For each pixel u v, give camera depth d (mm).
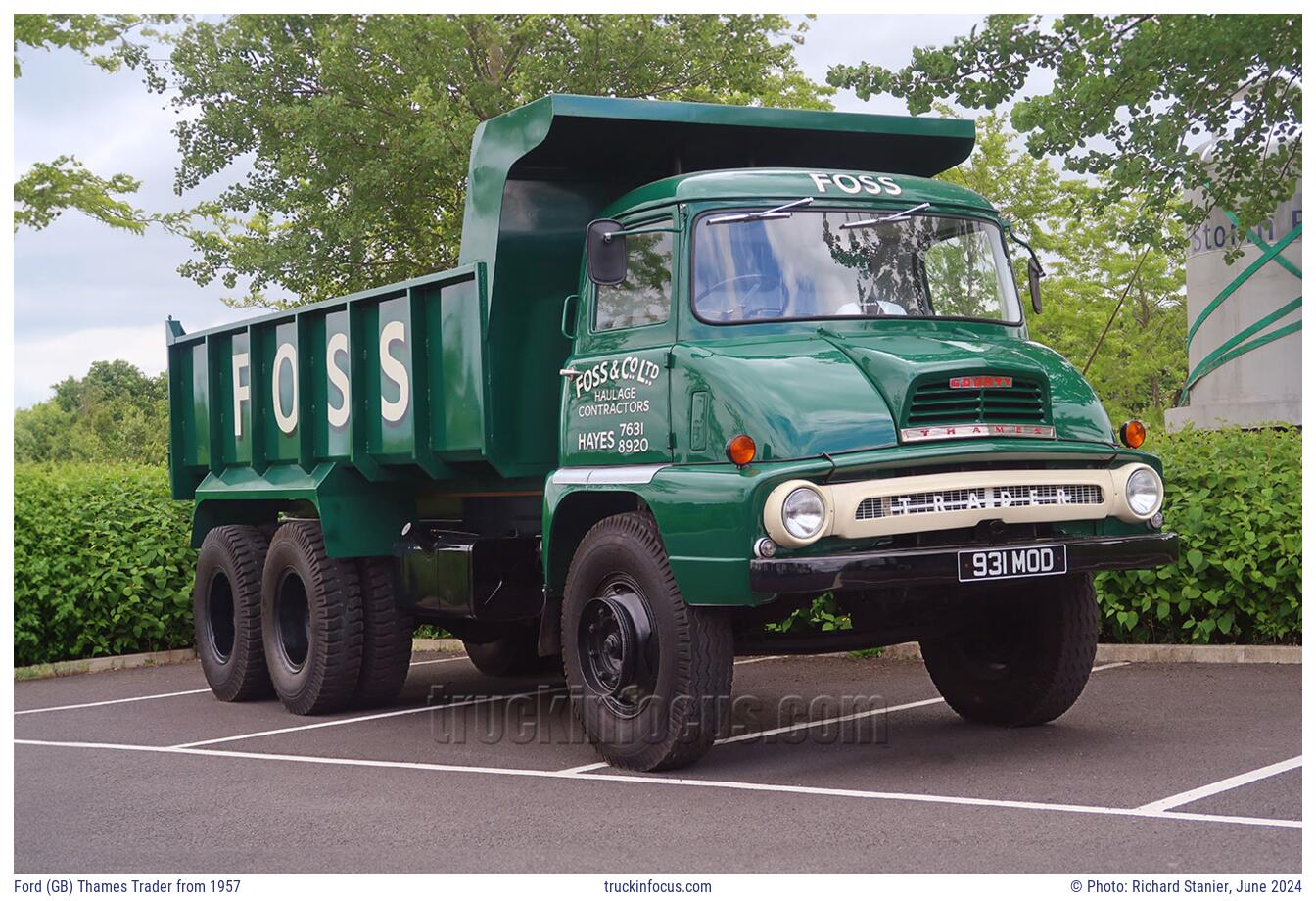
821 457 6559
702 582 6738
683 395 7148
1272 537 10039
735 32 21938
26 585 13188
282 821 6625
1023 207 27547
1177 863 5266
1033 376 7039
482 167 8797
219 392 11742
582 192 8828
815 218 7641
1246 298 20172
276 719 9992
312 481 10109
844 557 6406
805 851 5637
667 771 7242
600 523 7562
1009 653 8266
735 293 7398
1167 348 32656
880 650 11664
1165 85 13992
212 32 20984
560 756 7930
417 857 5840
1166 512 10492
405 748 8461
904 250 7801
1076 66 14203
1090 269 31141
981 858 5422
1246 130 14570
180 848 6207
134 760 8516
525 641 11664
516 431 8625
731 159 8883
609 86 20859
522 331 8648
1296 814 5867
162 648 14219
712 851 5703
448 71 20750
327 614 9805
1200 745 7398
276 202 21703
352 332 9766
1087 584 7898
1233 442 11305
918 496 6598
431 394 9141
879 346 7102
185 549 14070
